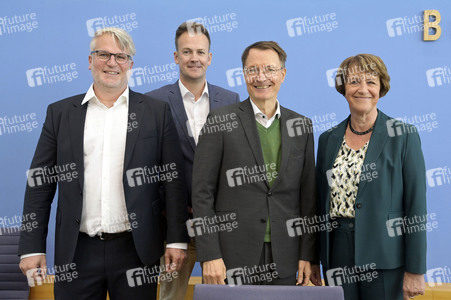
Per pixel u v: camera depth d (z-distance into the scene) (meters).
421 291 2.08
